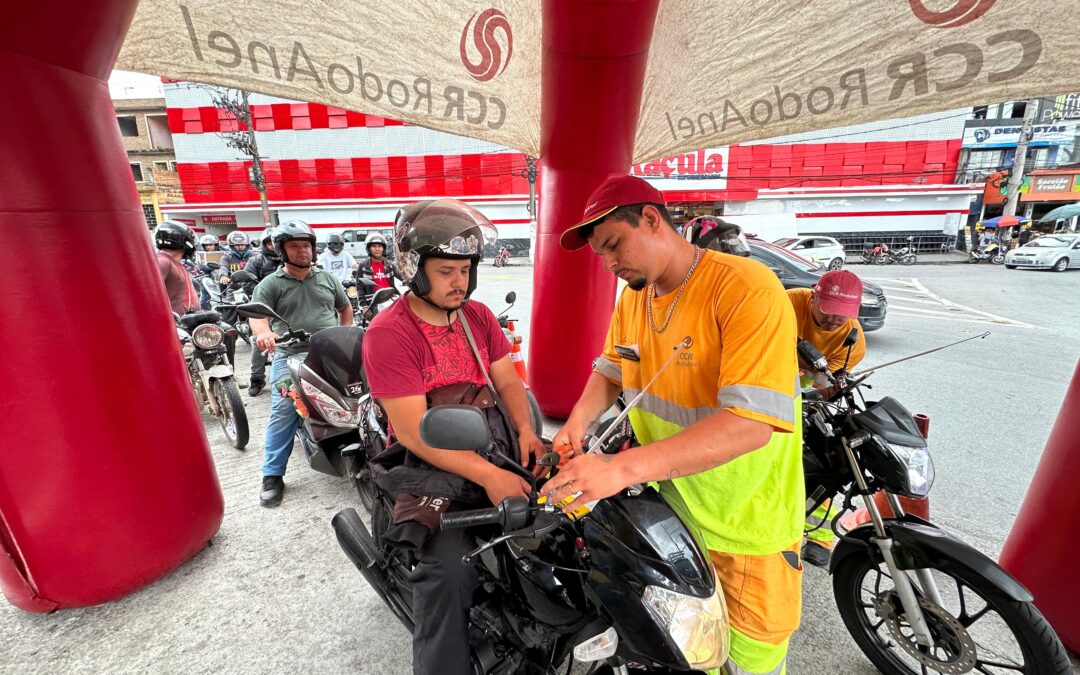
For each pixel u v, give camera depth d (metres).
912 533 1.75
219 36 3.04
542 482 1.57
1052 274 16.28
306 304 3.69
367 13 3.12
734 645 1.63
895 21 2.76
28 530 2.12
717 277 1.39
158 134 32.03
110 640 2.16
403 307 1.66
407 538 1.47
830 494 2.13
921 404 4.86
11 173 1.82
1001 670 1.95
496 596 1.58
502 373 1.86
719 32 3.26
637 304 1.66
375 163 27.64
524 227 28.02
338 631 2.21
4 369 1.94
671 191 26.41
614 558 1.24
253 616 2.29
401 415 1.53
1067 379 5.64
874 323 7.37
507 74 3.71
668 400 1.55
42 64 1.83
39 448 2.05
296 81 3.34
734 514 1.53
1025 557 2.08
